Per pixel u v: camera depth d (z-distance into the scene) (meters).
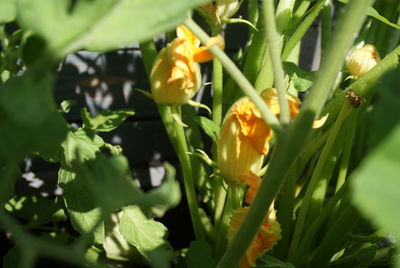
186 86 0.85
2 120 0.65
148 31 0.63
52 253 0.59
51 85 0.59
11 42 0.87
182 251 1.03
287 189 0.98
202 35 0.73
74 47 0.61
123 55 1.18
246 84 0.72
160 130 1.26
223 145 0.84
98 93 1.19
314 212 1.02
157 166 1.27
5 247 1.11
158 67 0.85
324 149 0.91
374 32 1.13
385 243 1.05
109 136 1.21
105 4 0.63
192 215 1.00
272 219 0.83
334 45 0.68
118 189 0.61
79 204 0.85
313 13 1.01
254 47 1.03
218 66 0.99
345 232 0.93
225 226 0.97
